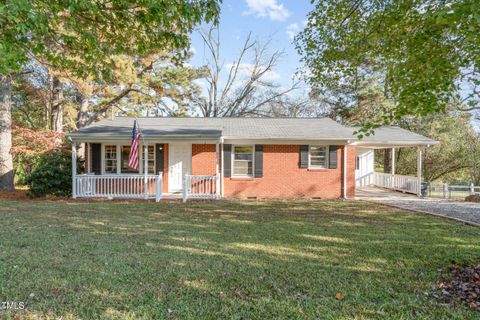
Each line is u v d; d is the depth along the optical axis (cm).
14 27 392
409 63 454
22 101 2111
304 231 673
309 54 700
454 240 599
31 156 1612
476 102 480
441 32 411
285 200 1276
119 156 1361
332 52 651
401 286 379
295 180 1368
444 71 434
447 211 984
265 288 368
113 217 818
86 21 510
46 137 1571
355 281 393
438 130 2177
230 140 1351
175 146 1391
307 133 1344
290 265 450
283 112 2956
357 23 592
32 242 546
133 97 1895
